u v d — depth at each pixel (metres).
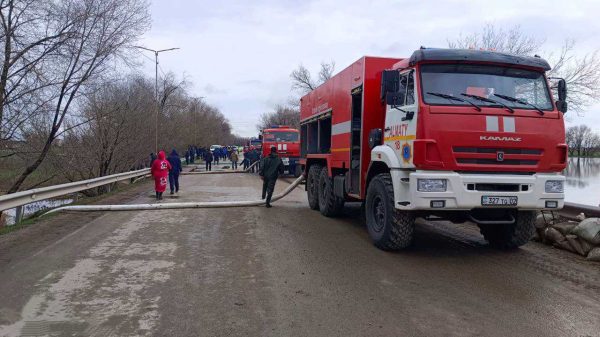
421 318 4.56
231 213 11.62
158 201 14.45
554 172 6.76
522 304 4.96
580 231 7.11
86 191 20.92
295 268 6.34
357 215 11.40
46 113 15.80
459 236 8.73
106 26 16.31
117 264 6.51
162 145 33.59
